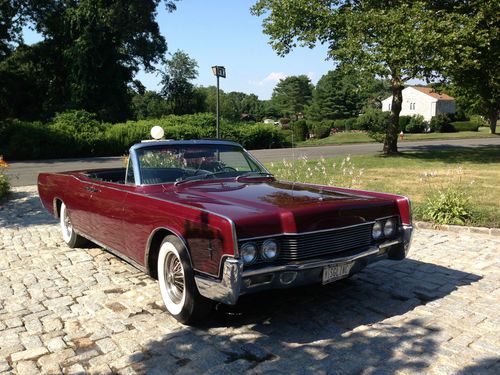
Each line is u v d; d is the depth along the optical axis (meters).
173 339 3.64
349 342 3.55
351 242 3.91
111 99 39.81
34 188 12.84
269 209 3.61
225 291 3.32
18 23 38.50
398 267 5.44
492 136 43.78
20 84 41.34
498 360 3.26
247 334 3.71
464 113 68.81
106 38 39.19
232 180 4.86
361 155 22.53
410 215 4.27
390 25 16.94
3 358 3.40
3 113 40.88
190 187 4.54
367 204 4.01
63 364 3.30
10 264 5.71
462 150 24.84
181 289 3.95
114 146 29.30
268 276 3.42
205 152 5.08
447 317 4.00
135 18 39.81
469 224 7.40
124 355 3.41
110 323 3.96
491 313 4.08
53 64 41.69
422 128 57.44
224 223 3.32
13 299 4.54
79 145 27.66
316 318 4.01
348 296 4.51
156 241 4.26
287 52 20.23
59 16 39.56
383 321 3.93
